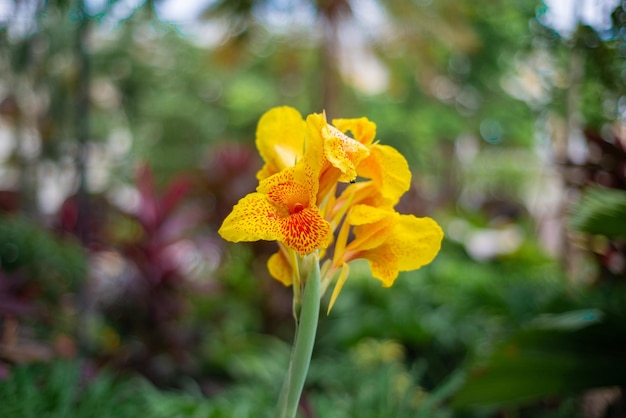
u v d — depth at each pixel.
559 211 4.30
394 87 9.02
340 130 1.48
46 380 2.67
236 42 7.18
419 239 1.45
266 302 5.24
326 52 7.47
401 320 4.66
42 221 4.54
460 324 4.69
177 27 8.16
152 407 2.70
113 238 4.57
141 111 10.68
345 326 4.81
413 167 11.05
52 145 5.00
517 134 10.56
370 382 3.29
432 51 8.61
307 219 1.28
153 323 4.16
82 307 3.57
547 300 3.41
